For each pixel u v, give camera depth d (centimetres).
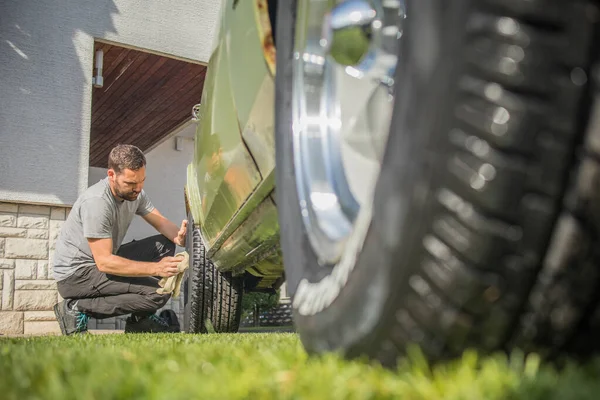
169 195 1242
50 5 713
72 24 725
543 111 81
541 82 81
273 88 173
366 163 174
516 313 89
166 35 788
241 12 196
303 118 160
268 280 355
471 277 86
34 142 692
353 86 172
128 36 763
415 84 92
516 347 92
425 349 95
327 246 133
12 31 692
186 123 1124
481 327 90
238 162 213
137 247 497
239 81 199
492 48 82
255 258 272
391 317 97
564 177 82
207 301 350
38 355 158
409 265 91
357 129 172
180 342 221
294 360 126
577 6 80
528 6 81
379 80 149
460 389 79
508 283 86
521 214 83
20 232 680
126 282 448
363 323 103
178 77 910
